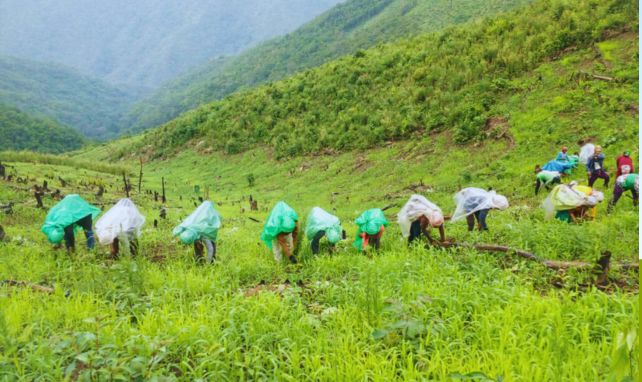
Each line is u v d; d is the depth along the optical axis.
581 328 5.24
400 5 143.75
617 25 27.58
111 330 5.62
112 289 7.41
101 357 4.52
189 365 4.99
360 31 145.50
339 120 36.28
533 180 18.33
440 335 5.31
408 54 39.34
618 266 7.79
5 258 9.66
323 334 5.43
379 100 35.56
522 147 22.02
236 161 40.78
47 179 26.84
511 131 23.75
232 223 17.23
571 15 30.08
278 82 53.53
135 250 10.45
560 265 7.94
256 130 42.91
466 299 6.35
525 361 4.52
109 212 10.12
